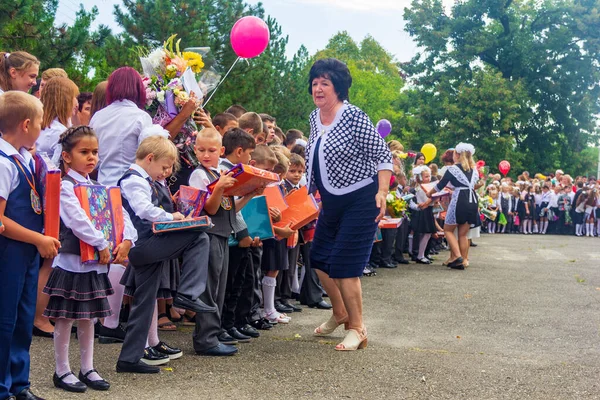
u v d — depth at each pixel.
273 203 5.88
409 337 5.68
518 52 38.56
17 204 3.40
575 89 38.72
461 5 38.53
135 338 4.24
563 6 38.50
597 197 23.09
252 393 3.93
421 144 38.06
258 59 20.11
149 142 4.46
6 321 3.37
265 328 5.88
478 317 6.66
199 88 5.91
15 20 11.39
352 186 5.28
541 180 26.09
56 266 3.85
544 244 17.44
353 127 5.27
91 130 4.02
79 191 3.83
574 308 7.32
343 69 5.33
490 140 35.47
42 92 5.28
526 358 5.06
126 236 4.02
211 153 4.87
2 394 3.34
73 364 4.35
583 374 4.64
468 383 4.32
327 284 5.57
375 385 4.20
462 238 11.17
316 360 4.79
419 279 9.41
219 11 18.20
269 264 6.10
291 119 29.09
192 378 4.18
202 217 4.33
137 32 16.36
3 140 3.43
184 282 4.38
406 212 11.25
